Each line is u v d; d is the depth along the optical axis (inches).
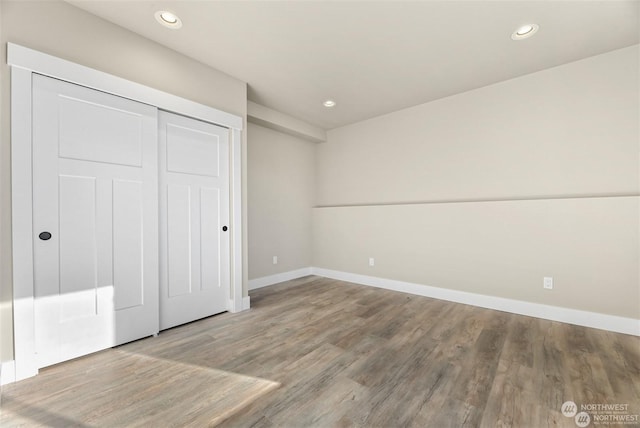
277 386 62.8
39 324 67.9
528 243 106.6
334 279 170.1
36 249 67.3
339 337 88.0
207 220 105.8
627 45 91.1
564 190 103.3
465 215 122.1
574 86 101.3
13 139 63.9
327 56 97.7
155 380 65.0
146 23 79.9
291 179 170.6
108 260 79.6
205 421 52.2
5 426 50.8
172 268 95.6
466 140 126.3
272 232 159.3
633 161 91.4
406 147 146.5
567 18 77.7
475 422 51.6
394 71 107.8
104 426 51.1
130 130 84.0
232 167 111.7
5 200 63.1
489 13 76.0
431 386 62.4
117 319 81.4
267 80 114.8
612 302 91.1
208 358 75.0
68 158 72.5
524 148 111.7
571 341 83.7
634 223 88.1
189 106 96.9
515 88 113.4
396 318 104.3
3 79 63.1
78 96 74.2
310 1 71.4
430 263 132.6
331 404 56.7
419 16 77.1
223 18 77.7
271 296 133.9
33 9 67.1
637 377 64.8
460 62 101.5
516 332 90.9
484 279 116.9
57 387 61.9
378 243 151.7
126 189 83.3
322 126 174.2
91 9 74.2
